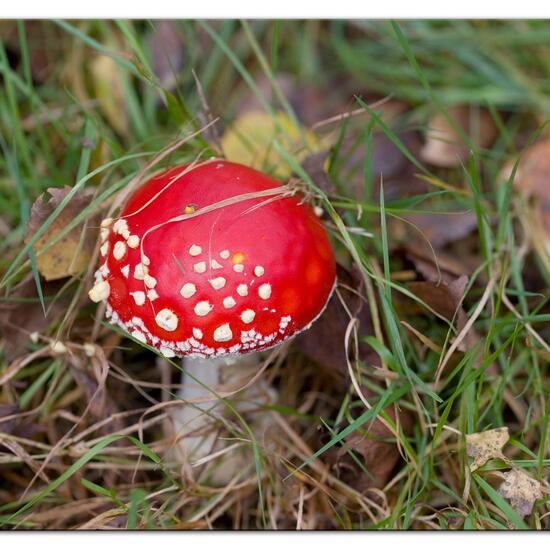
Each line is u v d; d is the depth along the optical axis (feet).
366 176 1.62
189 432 1.55
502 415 1.64
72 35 1.93
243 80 2.00
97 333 1.60
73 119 1.82
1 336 1.62
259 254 1.38
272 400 1.64
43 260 1.55
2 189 1.79
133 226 1.41
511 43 1.96
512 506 1.45
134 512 1.39
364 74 2.01
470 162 1.60
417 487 1.51
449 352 1.50
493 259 1.64
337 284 1.58
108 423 1.59
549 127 1.88
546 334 1.70
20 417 1.57
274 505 1.57
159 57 1.93
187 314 1.37
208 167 1.45
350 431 1.46
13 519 1.52
